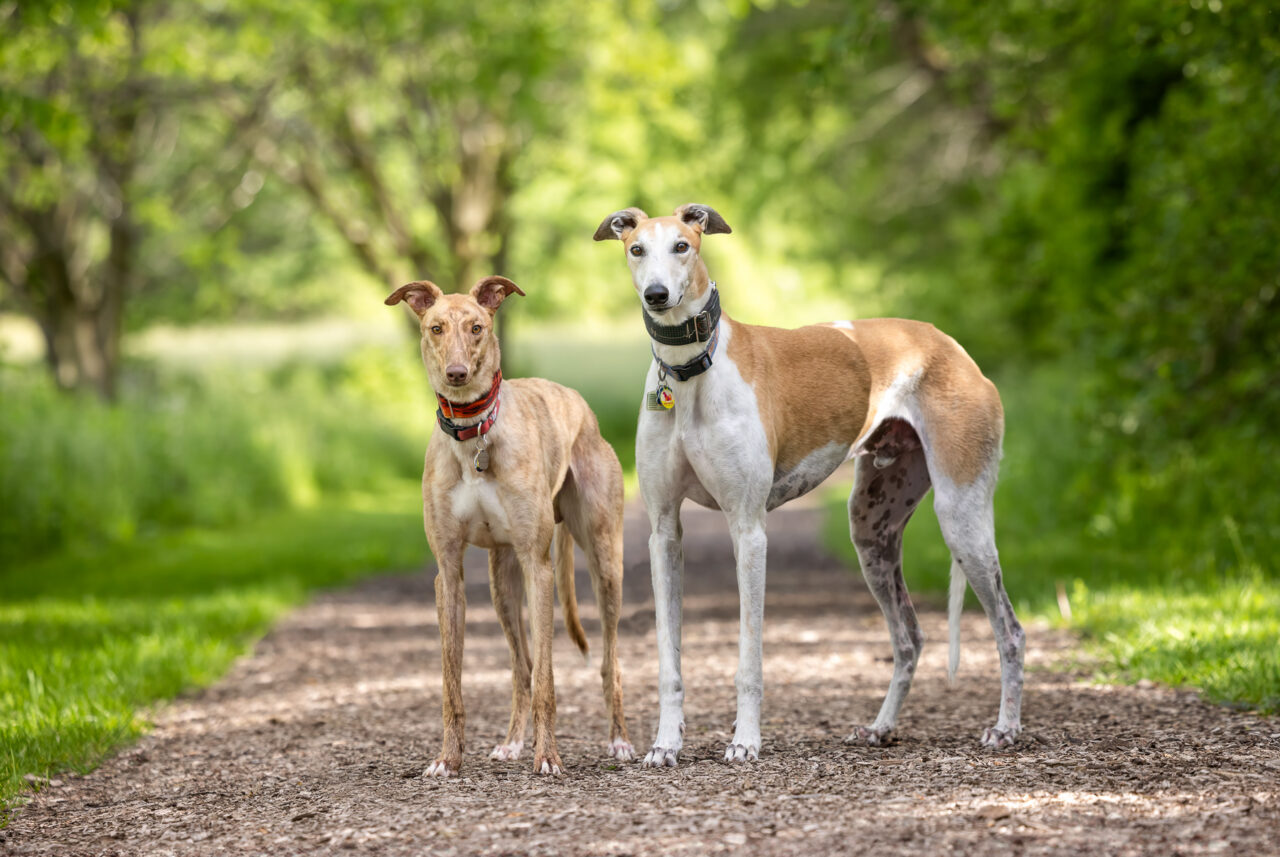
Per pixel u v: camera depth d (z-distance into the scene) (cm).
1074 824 394
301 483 1991
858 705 643
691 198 2927
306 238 3334
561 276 3516
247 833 441
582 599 1151
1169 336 1095
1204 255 1078
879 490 577
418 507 2003
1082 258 1481
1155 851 367
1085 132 1480
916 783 455
